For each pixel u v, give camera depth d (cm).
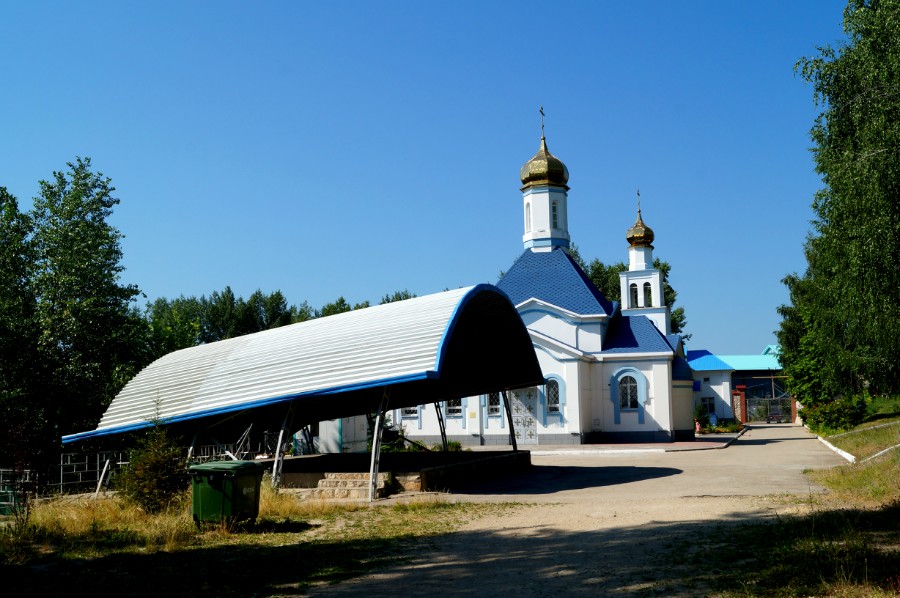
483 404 3934
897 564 809
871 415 3850
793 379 4512
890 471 1623
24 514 1441
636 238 5366
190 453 2305
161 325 4662
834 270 2238
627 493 1805
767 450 3197
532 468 2600
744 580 810
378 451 1833
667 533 1159
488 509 1577
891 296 1858
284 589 917
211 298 8100
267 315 8031
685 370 4262
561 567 959
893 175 1744
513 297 4256
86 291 3127
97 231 3152
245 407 2119
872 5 1928
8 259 2942
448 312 2027
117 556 1136
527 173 4494
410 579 942
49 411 2883
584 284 4234
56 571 1038
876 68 1812
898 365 2712
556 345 3856
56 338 2958
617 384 3994
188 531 1329
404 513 1551
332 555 1117
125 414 2477
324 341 2234
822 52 1972
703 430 5238
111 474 2303
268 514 1534
